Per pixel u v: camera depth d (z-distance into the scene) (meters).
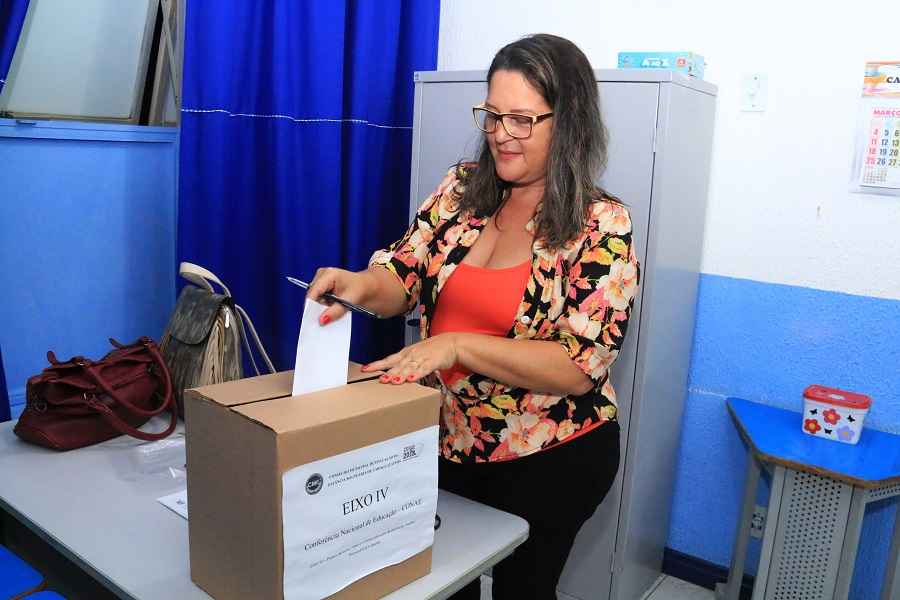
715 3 2.29
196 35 2.16
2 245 2.27
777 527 2.07
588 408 1.53
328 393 1.14
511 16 2.65
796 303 2.29
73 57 2.37
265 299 2.52
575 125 1.45
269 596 1.02
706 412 2.48
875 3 2.08
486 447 1.51
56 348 2.44
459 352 1.32
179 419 1.82
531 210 1.56
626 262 1.44
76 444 1.62
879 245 2.16
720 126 2.33
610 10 2.46
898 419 2.18
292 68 2.38
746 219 2.33
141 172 2.57
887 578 2.09
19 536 1.67
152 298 2.67
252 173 2.41
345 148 2.57
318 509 1.03
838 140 2.18
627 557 2.25
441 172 2.35
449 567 1.25
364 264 2.67
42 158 2.32
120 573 1.17
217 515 1.08
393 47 2.59
